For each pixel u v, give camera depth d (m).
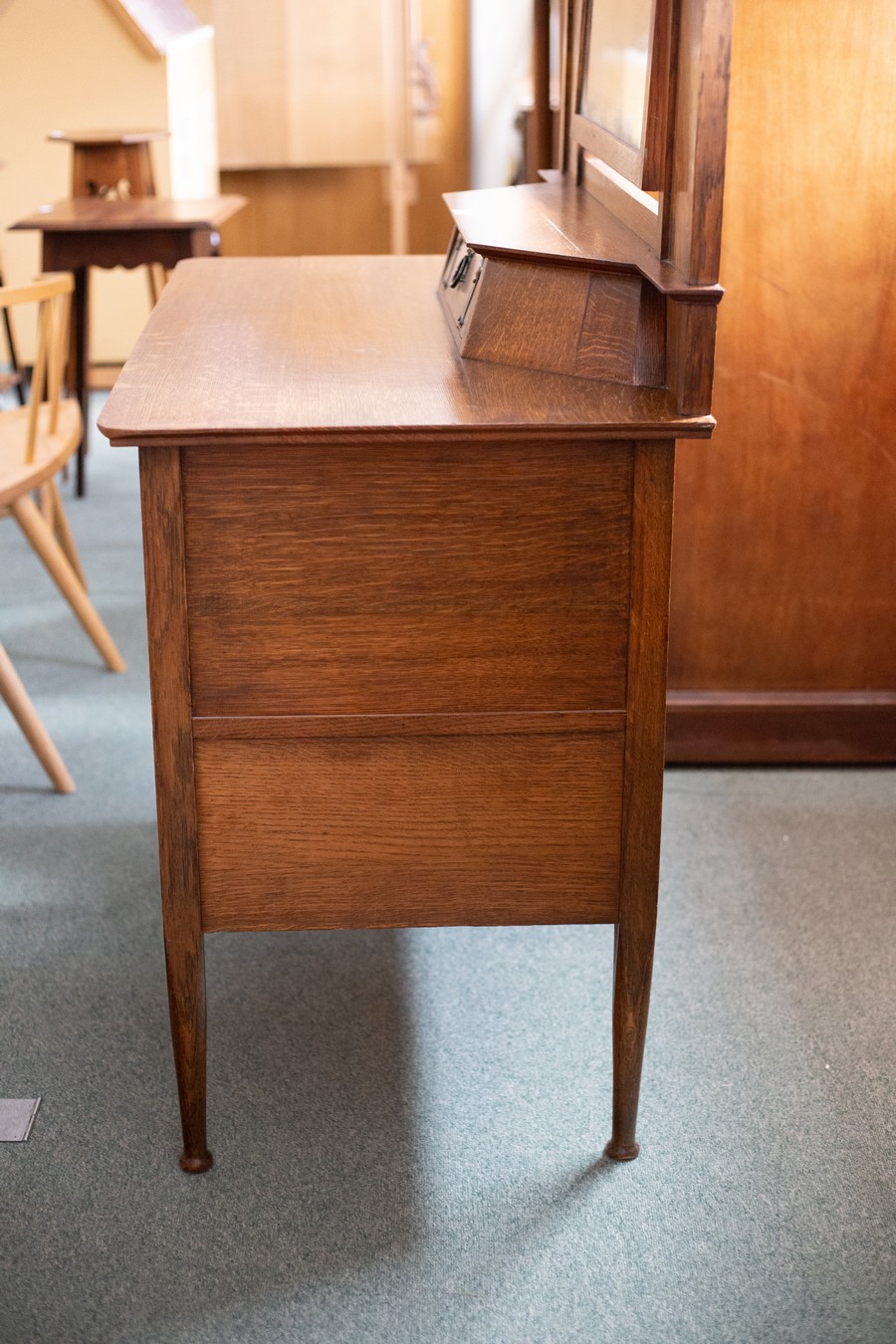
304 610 1.26
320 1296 1.31
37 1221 1.39
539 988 1.77
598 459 1.23
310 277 1.91
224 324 1.61
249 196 5.25
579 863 1.37
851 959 1.83
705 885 1.99
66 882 2.00
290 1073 1.61
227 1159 1.48
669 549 1.25
